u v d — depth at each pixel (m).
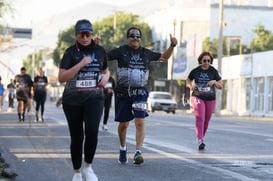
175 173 21.02
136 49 22.88
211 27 167.12
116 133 39.03
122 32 180.75
